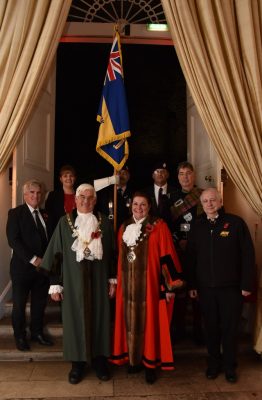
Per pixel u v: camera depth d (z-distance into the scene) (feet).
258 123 11.69
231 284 9.75
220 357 10.28
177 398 9.17
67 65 17.39
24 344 11.05
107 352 10.04
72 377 9.84
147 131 17.40
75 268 9.94
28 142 13.76
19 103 11.47
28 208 11.12
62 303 10.00
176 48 11.77
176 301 11.60
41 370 10.50
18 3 11.58
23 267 10.85
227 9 11.75
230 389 9.58
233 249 9.81
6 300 13.30
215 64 11.63
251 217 12.74
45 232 11.21
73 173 12.84
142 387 9.66
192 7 11.71
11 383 9.78
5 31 11.58
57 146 17.33
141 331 9.95
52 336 12.03
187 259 10.39
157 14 14.82
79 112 17.43
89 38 14.35
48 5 11.59
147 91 17.47
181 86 17.47
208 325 10.03
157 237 10.22
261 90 11.61
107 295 10.19
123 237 10.34
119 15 15.01
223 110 11.52
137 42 14.34
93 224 10.03
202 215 10.43
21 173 13.11
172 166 17.39
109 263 10.35
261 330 10.89
